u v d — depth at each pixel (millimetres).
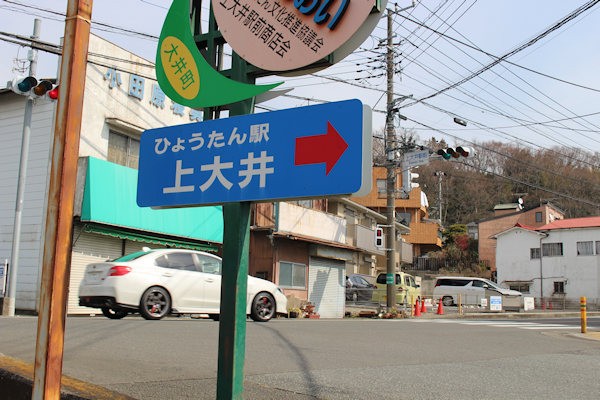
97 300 9117
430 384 4871
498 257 43406
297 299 19609
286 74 3543
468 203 66375
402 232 38375
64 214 2486
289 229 20312
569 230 40375
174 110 16734
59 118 2541
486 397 4449
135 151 15516
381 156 39562
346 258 24078
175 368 5047
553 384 5172
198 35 3801
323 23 3311
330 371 5258
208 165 3229
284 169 2951
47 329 2424
